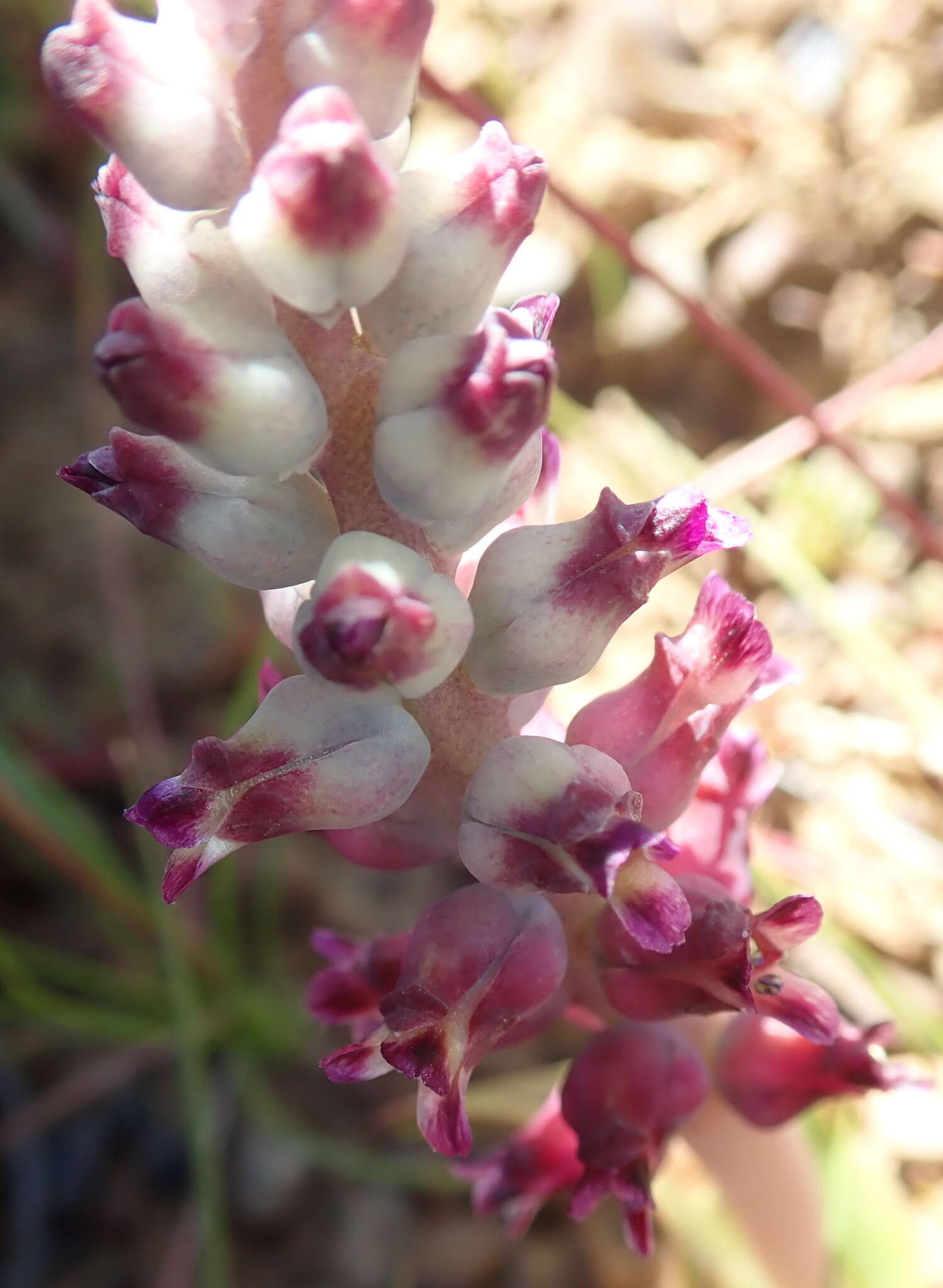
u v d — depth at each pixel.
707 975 0.05
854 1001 0.10
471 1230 0.10
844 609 0.11
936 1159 0.09
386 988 0.05
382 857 0.05
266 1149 0.11
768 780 0.05
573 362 0.13
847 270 0.12
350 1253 0.10
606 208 0.13
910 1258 0.08
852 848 0.10
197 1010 0.10
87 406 0.14
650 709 0.05
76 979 0.11
